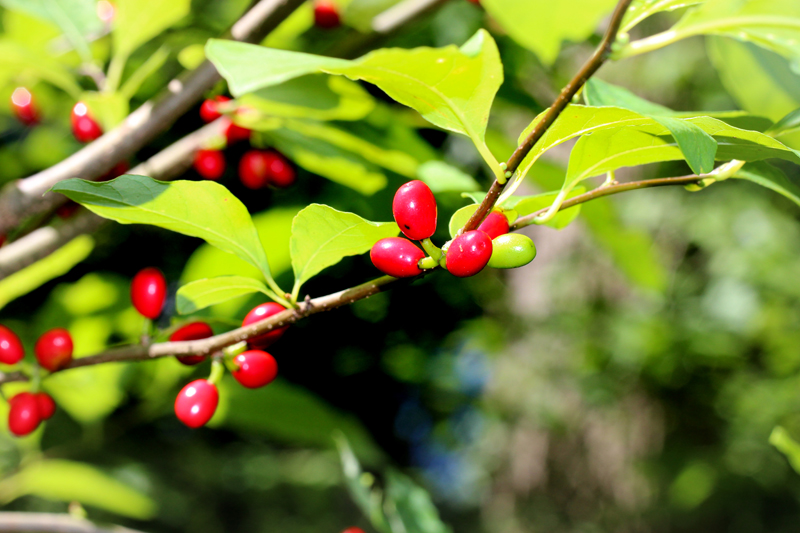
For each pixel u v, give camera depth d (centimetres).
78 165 44
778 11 38
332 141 47
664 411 155
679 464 158
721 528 164
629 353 147
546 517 153
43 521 46
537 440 155
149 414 61
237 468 252
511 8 43
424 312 227
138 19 45
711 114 40
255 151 47
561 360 152
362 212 71
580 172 38
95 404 58
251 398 54
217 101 47
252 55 35
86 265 131
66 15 46
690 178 38
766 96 46
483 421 208
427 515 49
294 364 245
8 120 85
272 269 52
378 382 288
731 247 162
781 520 167
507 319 171
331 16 50
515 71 59
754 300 157
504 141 50
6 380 41
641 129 37
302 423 54
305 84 46
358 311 216
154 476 196
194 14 54
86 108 46
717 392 156
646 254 60
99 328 57
